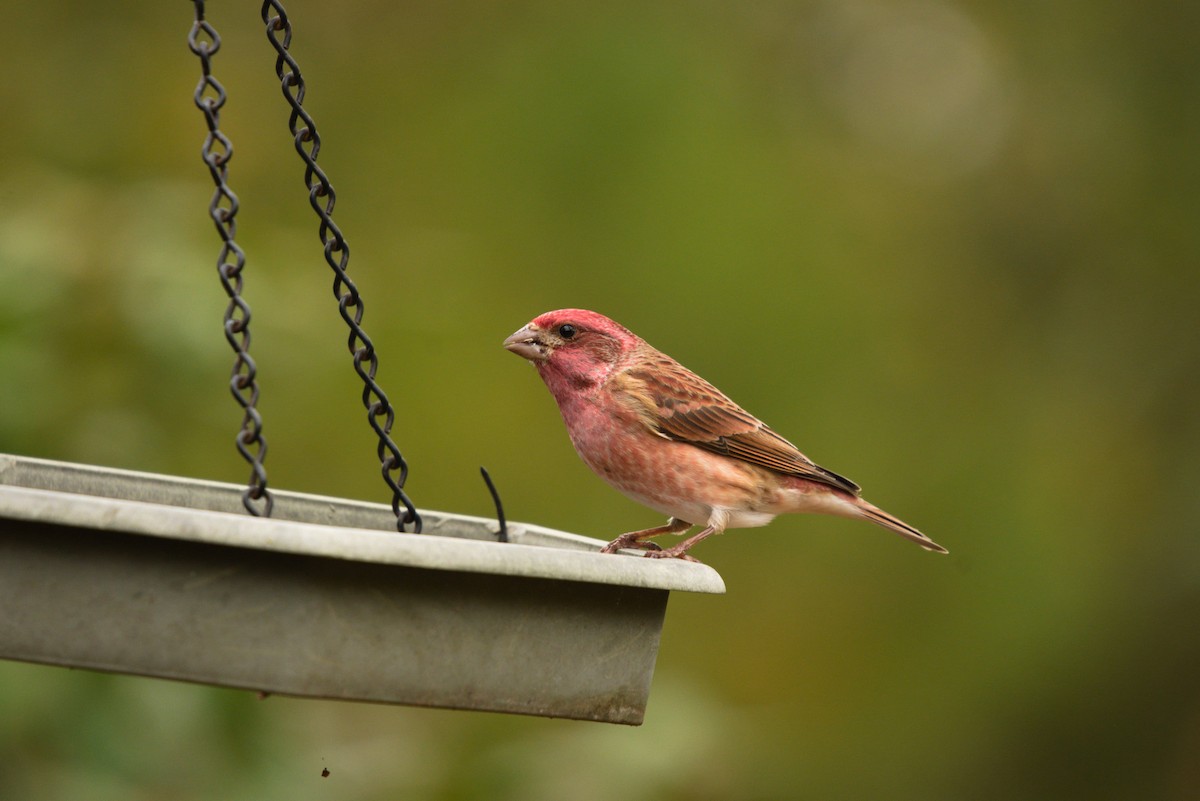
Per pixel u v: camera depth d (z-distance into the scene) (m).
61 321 7.59
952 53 16.02
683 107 14.55
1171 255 15.25
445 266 13.07
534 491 12.73
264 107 13.36
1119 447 14.82
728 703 13.43
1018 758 13.77
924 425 14.36
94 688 7.03
